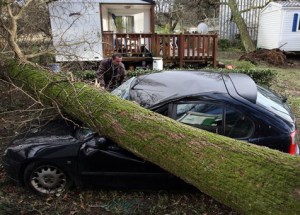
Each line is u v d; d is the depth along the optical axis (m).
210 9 26.62
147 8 12.05
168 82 3.87
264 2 20.48
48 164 3.50
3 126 5.16
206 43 10.78
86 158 3.48
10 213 3.27
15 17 5.38
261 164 2.38
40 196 3.57
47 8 7.49
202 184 2.58
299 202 2.08
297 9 16.27
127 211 3.33
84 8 9.47
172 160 2.80
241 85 3.74
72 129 3.84
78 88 3.93
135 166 3.49
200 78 3.92
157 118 3.12
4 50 5.52
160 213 3.30
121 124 3.22
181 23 25.75
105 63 5.96
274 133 3.31
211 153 2.63
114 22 12.38
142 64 10.74
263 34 19.08
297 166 2.26
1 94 5.98
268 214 2.17
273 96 3.91
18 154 3.47
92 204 3.45
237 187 2.36
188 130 2.92
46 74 4.55
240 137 3.35
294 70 13.04
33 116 4.31
